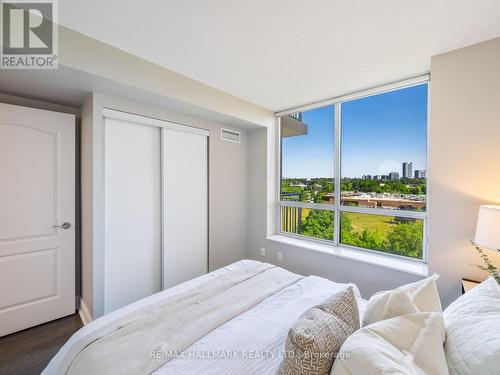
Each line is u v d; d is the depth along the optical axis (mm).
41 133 2020
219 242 3094
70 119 2166
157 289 2523
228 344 1057
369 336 763
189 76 2229
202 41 1682
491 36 1609
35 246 2004
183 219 2711
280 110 3273
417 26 1508
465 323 859
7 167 1871
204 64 2006
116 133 2193
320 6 1343
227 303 1387
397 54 1840
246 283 1658
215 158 3014
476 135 1694
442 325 856
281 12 1391
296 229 3252
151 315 1240
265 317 1264
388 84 2365
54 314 2102
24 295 1954
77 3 1318
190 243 2785
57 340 1857
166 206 2549
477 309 901
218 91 2561
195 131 2768
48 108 2229
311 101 2910
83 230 2242
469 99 1717
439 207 1833
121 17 1436
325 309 963
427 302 977
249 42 1694
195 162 2818
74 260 2209
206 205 2957
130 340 1055
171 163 2584
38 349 1759
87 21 1475
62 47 1534
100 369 896
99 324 1196
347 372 676
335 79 2291
